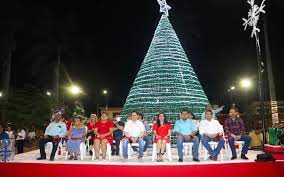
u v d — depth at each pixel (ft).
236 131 29.68
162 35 43.34
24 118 80.74
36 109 82.58
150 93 41.60
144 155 36.17
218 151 28.86
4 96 84.74
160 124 29.25
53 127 32.04
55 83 93.56
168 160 29.35
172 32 43.73
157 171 21.74
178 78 41.73
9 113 80.79
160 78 41.68
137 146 32.53
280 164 22.70
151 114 40.96
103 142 30.63
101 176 22.06
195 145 28.43
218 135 29.50
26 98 83.92
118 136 37.37
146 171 21.84
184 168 21.88
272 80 70.44
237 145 34.17
